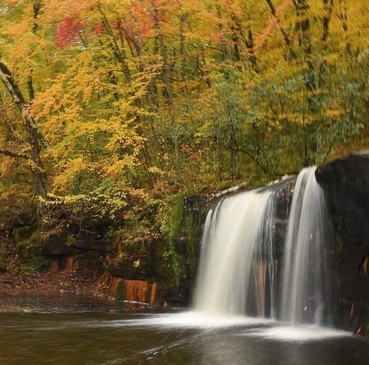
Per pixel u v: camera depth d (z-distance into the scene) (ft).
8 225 53.98
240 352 19.51
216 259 31.45
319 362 18.04
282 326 24.88
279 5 39.37
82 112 46.14
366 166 20.71
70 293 42.73
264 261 27.94
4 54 54.60
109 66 47.09
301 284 25.57
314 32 35.55
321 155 33.24
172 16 45.98
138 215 41.11
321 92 32.91
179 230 35.27
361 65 32.19
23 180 59.26
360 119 32.91
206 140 41.34
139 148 43.47
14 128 56.80
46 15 47.55
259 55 39.11
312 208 25.41
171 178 42.11
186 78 47.52
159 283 36.55
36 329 25.75
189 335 23.24
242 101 36.09
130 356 19.43
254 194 30.19
